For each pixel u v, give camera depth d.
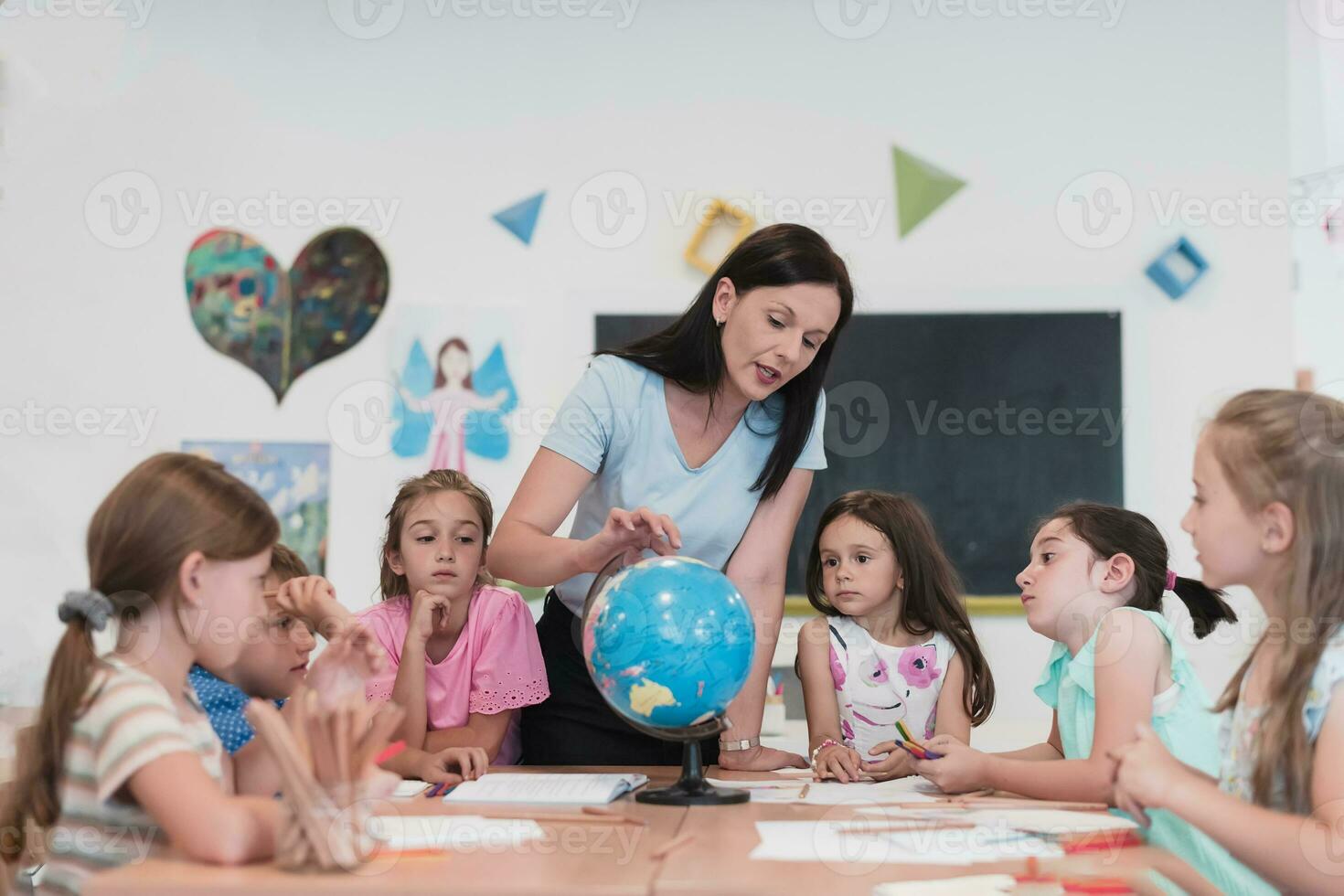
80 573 2.68
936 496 2.66
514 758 1.85
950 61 2.74
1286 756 1.13
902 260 2.71
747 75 2.74
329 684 1.22
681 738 1.26
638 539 1.42
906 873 0.92
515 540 1.53
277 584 1.72
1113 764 1.12
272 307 2.72
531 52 2.74
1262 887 1.18
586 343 2.71
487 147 2.73
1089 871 0.94
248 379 2.71
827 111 2.74
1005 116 2.73
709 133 2.74
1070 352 2.69
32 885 1.38
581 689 1.70
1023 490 2.65
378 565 2.67
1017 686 2.59
